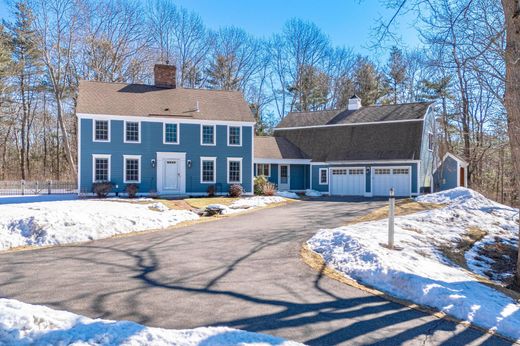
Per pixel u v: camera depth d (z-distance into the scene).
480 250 11.24
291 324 4.91
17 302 4.63
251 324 4.85
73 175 37.16
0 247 9.80
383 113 31.38
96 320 4.33
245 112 28.30
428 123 30.22
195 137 26.55
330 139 31.80
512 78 8.38
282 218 15.02
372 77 48.53
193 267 7.62
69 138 45.00
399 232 11.01
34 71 38.91
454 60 12.27
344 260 7.88
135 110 25.61
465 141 26.38
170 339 3.92
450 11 11.23
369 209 17.89
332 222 13.69
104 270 7.37
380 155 28.58
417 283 6.29
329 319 5.13
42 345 3.74
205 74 49.59
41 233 10.65
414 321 5.22
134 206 17.12
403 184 27.64
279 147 31.83
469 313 5.54
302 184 31.50
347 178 29.53
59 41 36.41
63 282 6.52
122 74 41.97
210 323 4.82
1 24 37.28
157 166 25.69
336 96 52.41
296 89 51.34
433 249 9.98
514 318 5.71
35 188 30.33
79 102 24.80
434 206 17.95
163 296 5.84
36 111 47.38
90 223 11.63
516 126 8.36
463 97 22.42
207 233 11.63
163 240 10.60
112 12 40.62
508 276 9.30
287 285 6.52
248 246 9.64
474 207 16.11
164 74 28.98
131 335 3.92
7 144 47.16
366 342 4.51
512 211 16.27
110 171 24.75
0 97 40.28
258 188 27.78
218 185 26.89
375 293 6.26
